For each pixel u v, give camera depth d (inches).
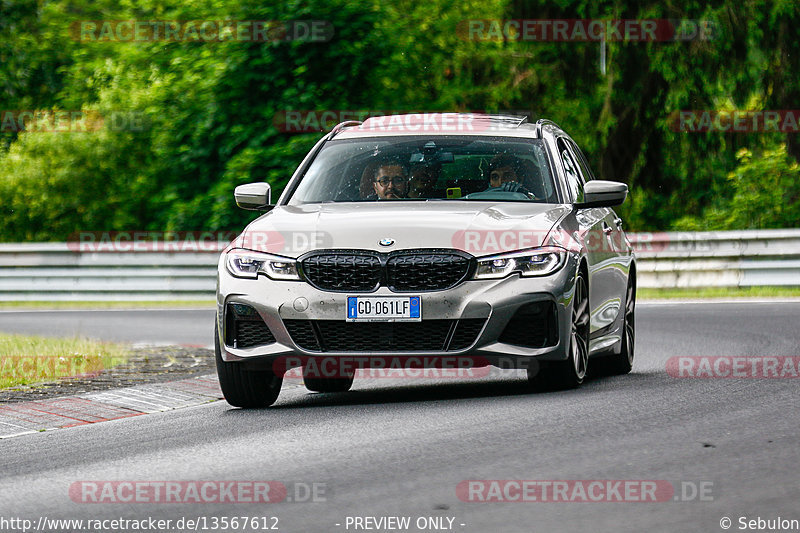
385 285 1208.8
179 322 2554.1
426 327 1208.2
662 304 2657.5
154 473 932.6
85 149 4202.8
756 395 1208.2
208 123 3595.0
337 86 3582.7
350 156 1412.4
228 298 1250.0
